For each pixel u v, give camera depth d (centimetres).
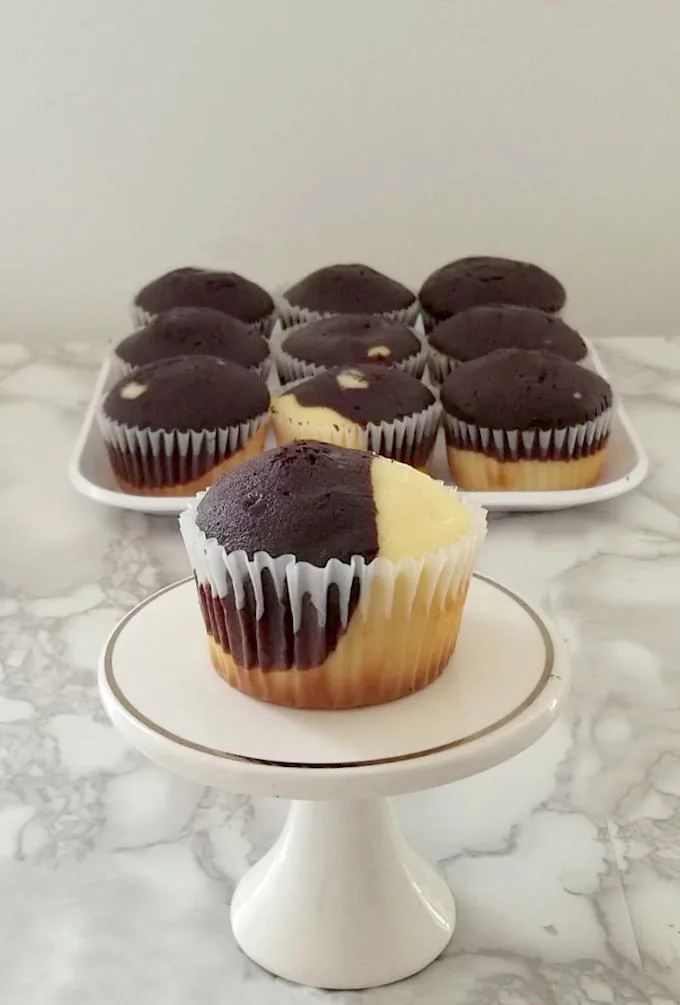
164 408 58
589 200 82
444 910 39
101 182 81
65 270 83
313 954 38
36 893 40
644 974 38
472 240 83
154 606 40
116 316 85
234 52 78
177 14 77
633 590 53
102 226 82
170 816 43
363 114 79
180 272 74
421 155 81
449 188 82
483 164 81
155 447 59
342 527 36
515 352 61
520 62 78
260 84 79
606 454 63
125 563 56
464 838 42
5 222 82
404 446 60
